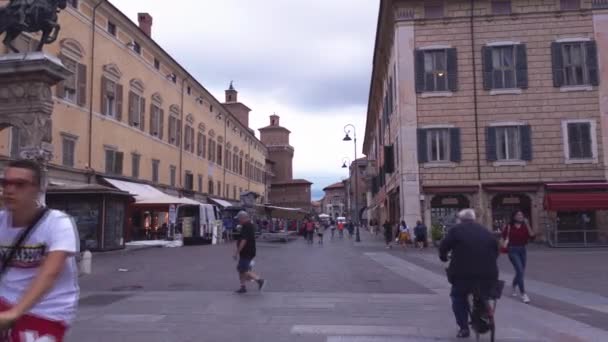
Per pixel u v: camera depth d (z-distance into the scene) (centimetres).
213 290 1252
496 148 2983
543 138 2964
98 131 3000
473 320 704
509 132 2995
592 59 2961
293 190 9538
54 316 326
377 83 4728
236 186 6431
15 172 333
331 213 15062
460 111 3009
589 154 2934
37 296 302
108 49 3120
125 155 3350
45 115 1441
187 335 771
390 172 3472
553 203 2783
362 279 1469
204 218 3638
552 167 2944
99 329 814
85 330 807
